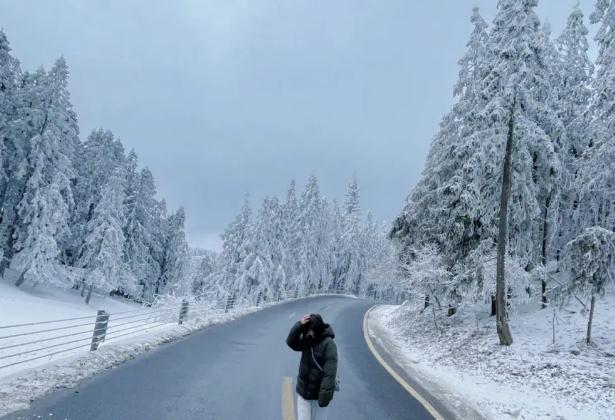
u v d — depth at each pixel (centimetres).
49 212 3481
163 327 1597
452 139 2155
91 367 855
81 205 4394
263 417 678
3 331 1798
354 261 6981
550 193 1869
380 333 2133
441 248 2153
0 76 3612
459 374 1278
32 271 3341
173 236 5575
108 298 4581
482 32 2142
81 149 4525
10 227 3753
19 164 3559
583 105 2041
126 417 604
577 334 1450
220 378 909
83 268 4084
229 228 4759
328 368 454
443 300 2114
